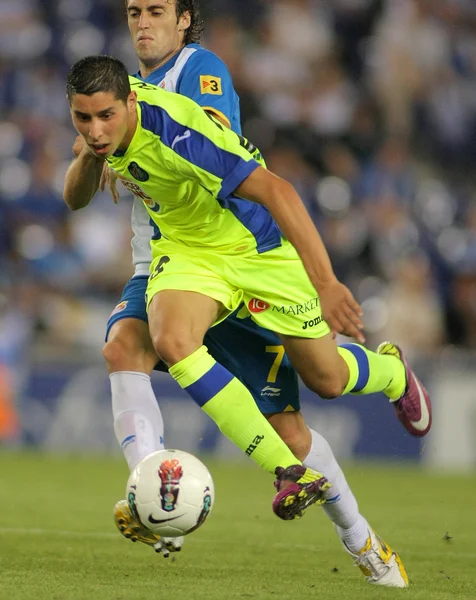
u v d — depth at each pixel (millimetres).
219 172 12938
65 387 39375
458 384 38625
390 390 16891
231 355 15500
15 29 50188
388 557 14180
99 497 25766
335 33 54625
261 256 14320
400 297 43969
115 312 14828
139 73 17281
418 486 31016
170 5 16578
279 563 15969
